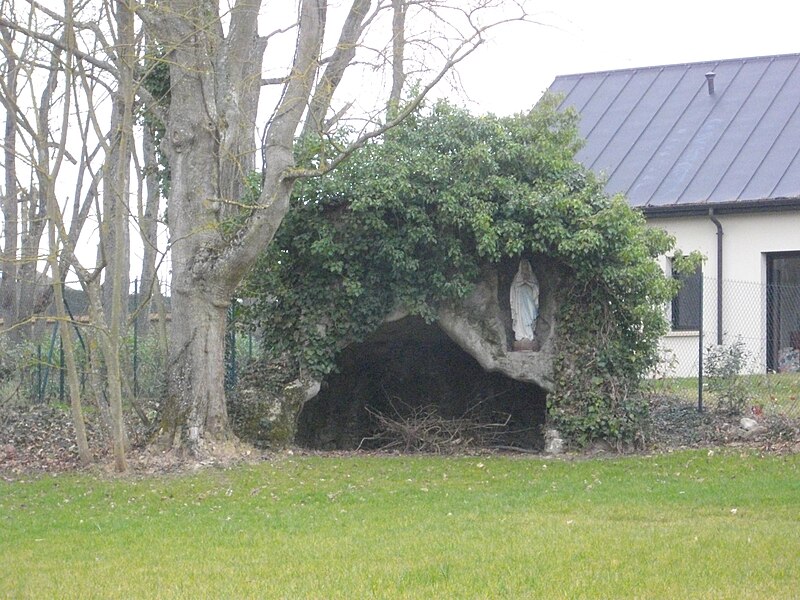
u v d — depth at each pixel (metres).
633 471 14.49
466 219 16.47
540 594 7.64
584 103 31.30
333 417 19.25
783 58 30.30
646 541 9.53
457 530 10.41
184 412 15.74
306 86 15.85
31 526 11.57
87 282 15.15
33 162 14.41
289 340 17.28
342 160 14.73
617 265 16.73
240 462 15.48
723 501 11.88
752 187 25.86
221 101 16.94
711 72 30.31
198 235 15.91
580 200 16.73
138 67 17.58
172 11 14.78
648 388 17.41
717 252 25.89
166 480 14.33
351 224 16.67
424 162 16.69
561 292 17.33
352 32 18.56
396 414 19.19
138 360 21.73
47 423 19.30
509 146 17.20
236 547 9.91
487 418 19.02
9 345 22.70
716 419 17.81
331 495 12.98
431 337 19.09
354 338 17.27
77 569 9.12
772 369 25.19
